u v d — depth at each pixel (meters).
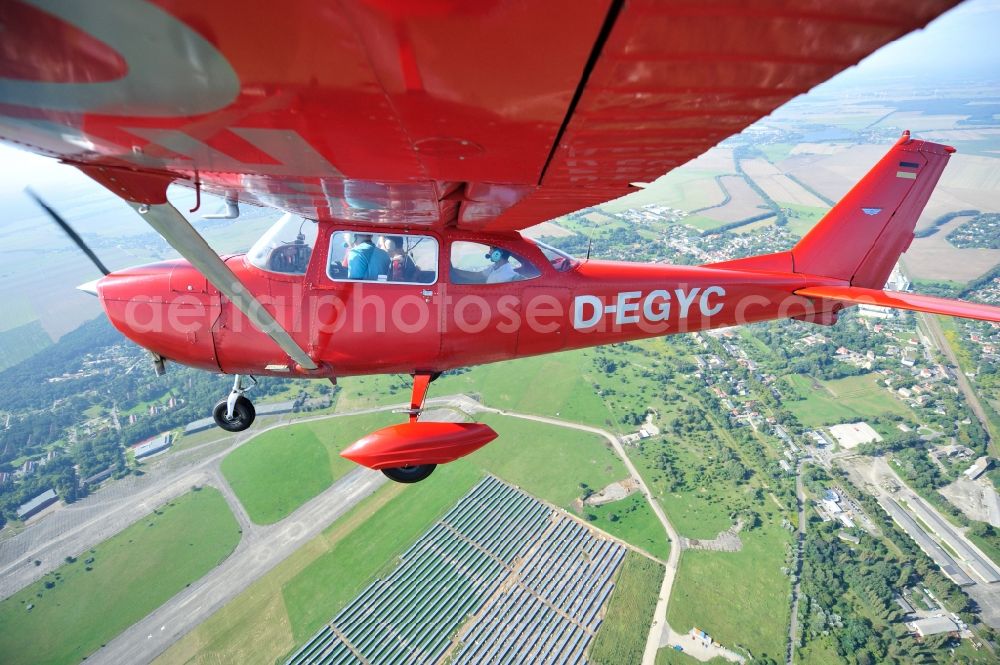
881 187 6.98
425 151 1.98
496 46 1.14
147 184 2.66
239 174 2.63
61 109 1.70
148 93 1.52
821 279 6.87
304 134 1.84
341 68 1.30
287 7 1.03
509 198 3.19
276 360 4.99
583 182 2.40
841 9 0.95
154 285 4.90
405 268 4.84
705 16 1.00
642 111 1.50
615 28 1.06
